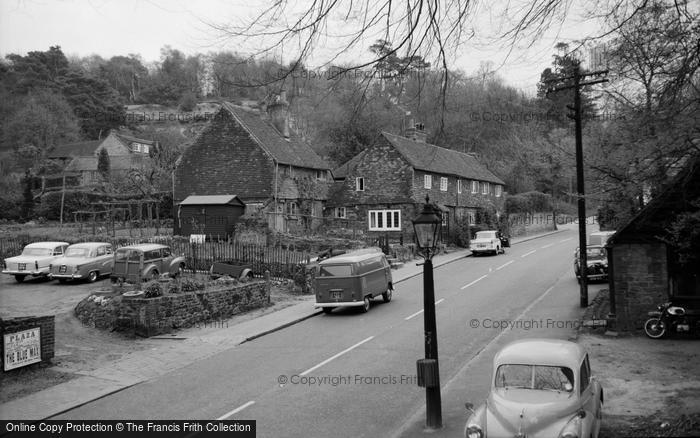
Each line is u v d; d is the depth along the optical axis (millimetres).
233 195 41125
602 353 14086
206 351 16547
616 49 11977
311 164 46250
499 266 35344
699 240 15047
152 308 18422
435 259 40219
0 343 13617
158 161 58219
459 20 7215
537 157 62781
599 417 8992
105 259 28812
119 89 123062
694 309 15883
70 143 81625
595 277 26625
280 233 38531
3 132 73875
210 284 21938
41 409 11633
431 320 10141
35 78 90562
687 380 11547
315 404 11555
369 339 17281
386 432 9891
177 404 11883
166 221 54500
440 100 7844
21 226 52188
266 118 47719
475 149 67062
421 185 46062
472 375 12969
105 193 50125
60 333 18172
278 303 24750
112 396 12602
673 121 9859
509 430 7910
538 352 9062
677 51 9031
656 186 15242
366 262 23000
